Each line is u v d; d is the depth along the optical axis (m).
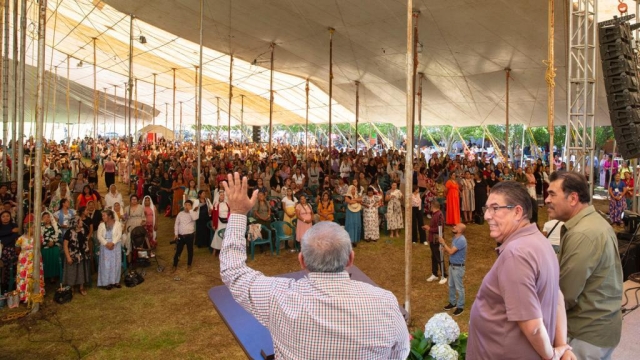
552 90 7.48
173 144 36.53
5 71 12.91
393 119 28.55
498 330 2.04
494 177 15.26
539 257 2.00
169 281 9.06
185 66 26.09
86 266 8.24
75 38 22.97
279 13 15.46
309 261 1.70
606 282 2.69
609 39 5.70
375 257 10.88
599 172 23.28
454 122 25.45
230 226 1.98
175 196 15.30
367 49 17.47
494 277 2.10
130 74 17.58
